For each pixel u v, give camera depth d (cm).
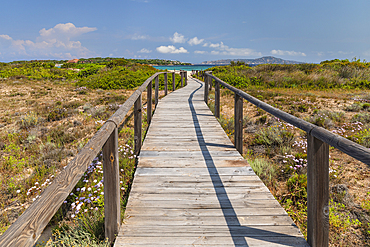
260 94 1025
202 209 236
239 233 202
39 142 550
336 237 232
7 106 887
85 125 663
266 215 226
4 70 2205
